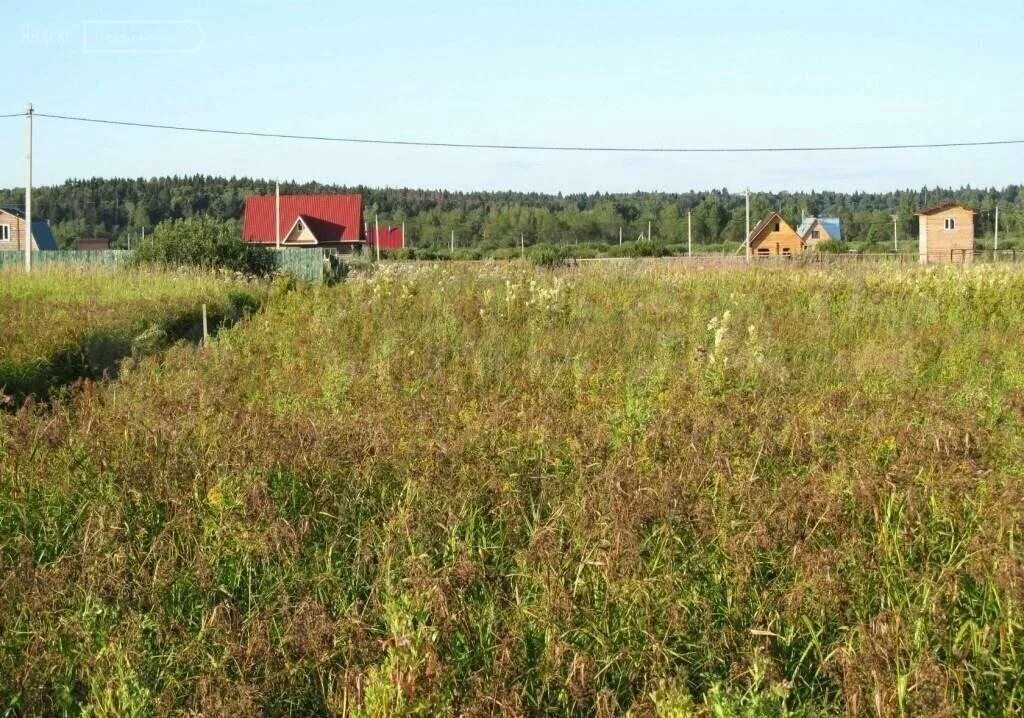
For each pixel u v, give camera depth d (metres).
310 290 25.94
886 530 6.12
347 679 4.69
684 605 5.38
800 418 8.85
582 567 5.64
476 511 6.57
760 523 6.03
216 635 5.09
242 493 6.50
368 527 6.41
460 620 5.16
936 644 5.07
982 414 9.97
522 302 19.50
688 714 4.35
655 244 78.00
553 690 4.88
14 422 8.36
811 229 85.31
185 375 12.84
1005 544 5.82
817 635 5.18
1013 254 45.44
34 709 4.69
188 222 37.94
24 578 5.53
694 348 13.91
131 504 6.67
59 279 27.45
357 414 9.61
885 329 17.53
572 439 7.98
